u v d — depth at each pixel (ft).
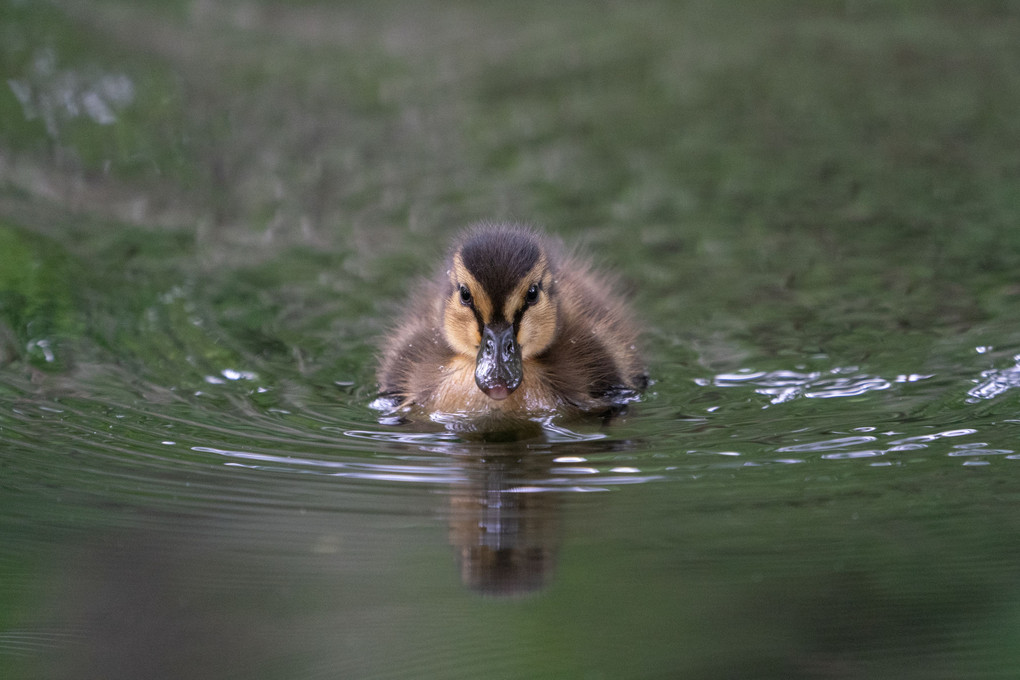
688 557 25.43
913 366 38.24
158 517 27.45
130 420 34.06
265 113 66.90
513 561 25.44
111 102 66.39
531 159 61.16
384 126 65.87
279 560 25.50
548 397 36.19
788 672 21.12
